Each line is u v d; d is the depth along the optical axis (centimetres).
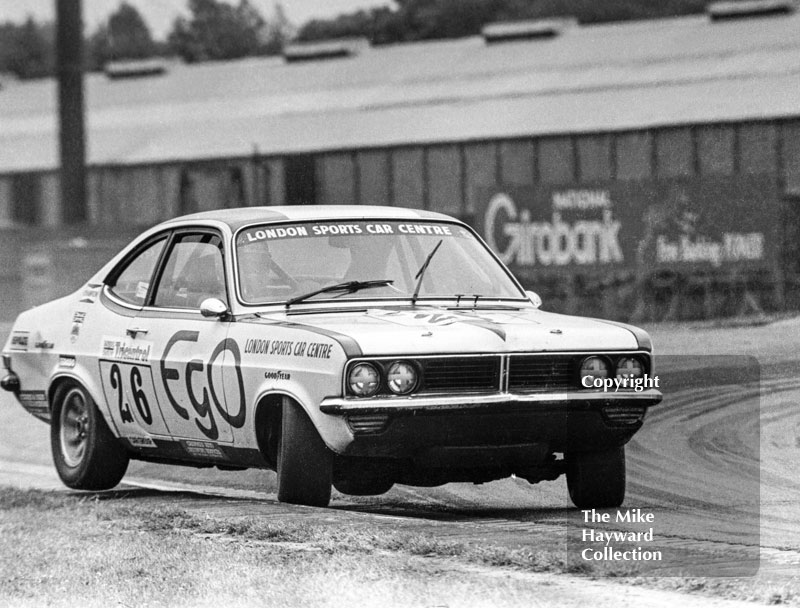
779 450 3325
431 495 2998
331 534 2214
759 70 13488
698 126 12650
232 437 2728
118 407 3072
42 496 2983
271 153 15488
